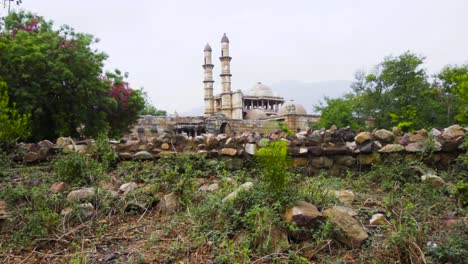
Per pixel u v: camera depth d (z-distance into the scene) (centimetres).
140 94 1800
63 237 379
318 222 341
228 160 658
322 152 673
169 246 346
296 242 335
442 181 541
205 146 692
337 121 3081
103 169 577
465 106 1748
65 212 420
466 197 442
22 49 1177
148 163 640
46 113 1288
